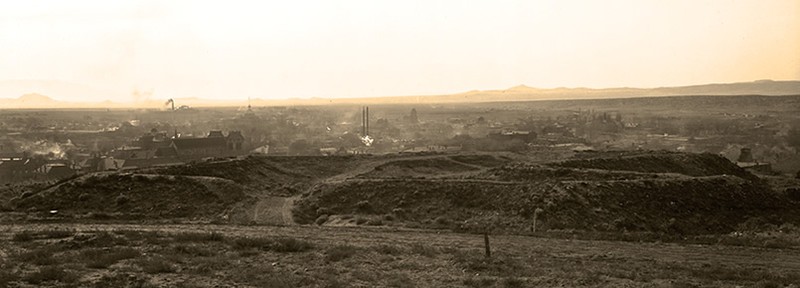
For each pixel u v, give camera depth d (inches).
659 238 1770.4
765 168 4795.8
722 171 3705.7
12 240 1456.7
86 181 2468.0
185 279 1078.4
